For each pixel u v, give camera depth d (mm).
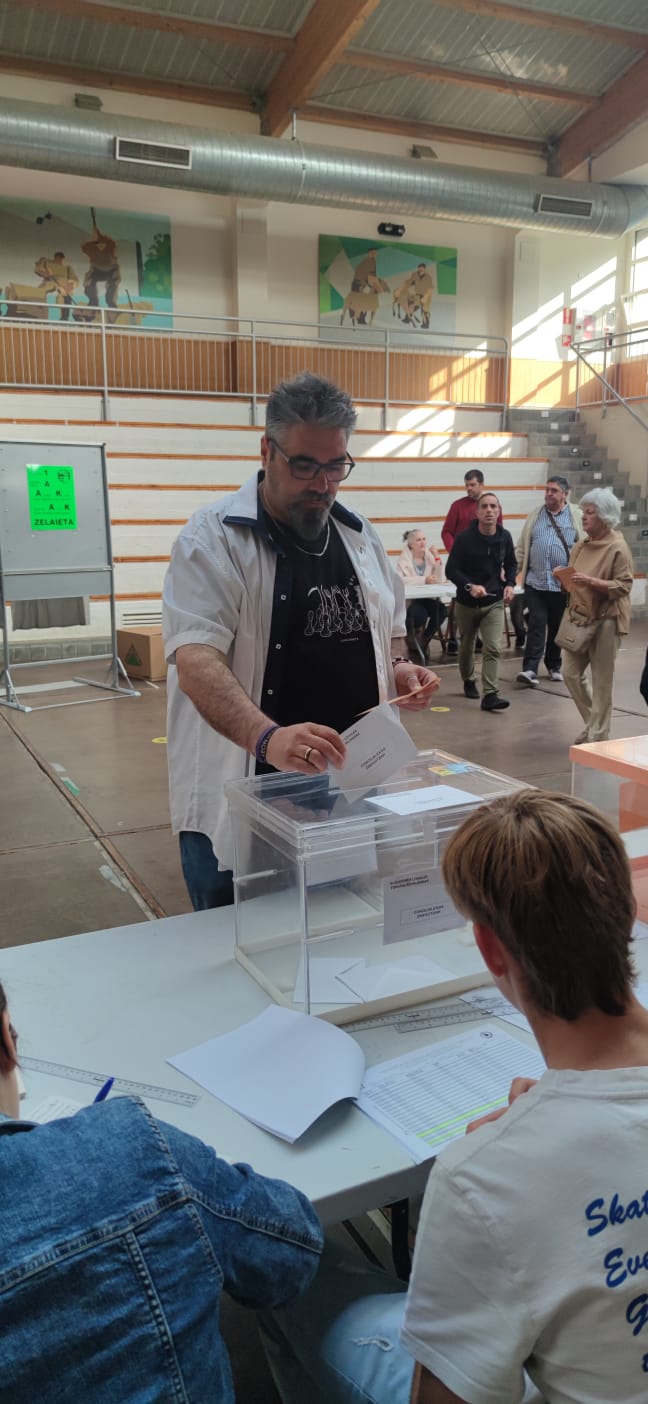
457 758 1683
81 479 6246
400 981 1336
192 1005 1344
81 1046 1235
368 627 1851
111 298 10531
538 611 6727
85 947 1542
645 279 12445
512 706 6168
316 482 1662
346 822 1290
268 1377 1516
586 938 786
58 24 9016
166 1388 688
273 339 11234
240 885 1466
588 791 1893
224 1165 827
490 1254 744
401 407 11672
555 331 12555
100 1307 678
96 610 8359
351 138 10836
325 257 11305
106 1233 693
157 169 9109
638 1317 722
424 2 9156
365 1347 1042
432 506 10367
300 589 1767
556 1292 724
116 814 4066
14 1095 832
